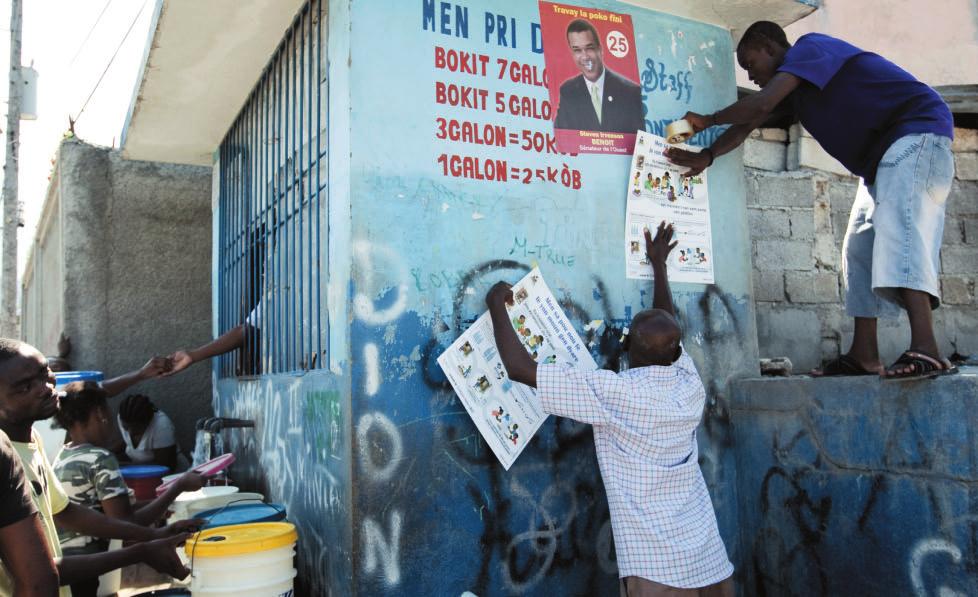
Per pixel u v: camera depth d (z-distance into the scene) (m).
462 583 2.72
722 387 3.42
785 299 4.50
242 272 4.64
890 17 6.36
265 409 3.82
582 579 2.97
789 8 3.48
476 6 2.98
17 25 11.69
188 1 3.37
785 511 3.12
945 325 4.89
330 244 2.87
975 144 5.11
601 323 3.13
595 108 3.23
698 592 2.45
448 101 2.88
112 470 2.84
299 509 3.18
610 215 3.20
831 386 2.91
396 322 2.69
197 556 2.47
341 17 2.81
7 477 1.62
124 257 6.06
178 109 4.65
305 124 3.40
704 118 3.15
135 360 6.01
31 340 13.10
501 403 2.81
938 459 2.50
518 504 2.87
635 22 3.40
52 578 1.67
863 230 3.26
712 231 3.48
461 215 2.86
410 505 2.65
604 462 2.54
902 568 2.62
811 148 4.66
